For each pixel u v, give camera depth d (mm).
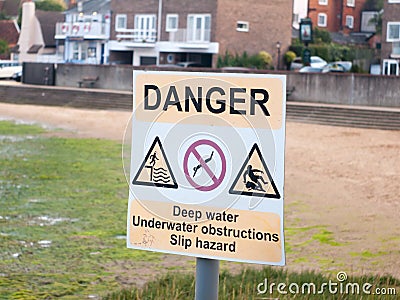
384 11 53281
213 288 3553
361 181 19531
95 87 53719
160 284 8648
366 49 63094
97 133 33531
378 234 12766
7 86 54094
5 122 38125
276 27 60844
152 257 10984
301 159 24234
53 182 18609
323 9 74688
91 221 13727
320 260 10633
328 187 18469
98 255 11078
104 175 20016
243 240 3449
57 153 25250
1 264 10453
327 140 29844
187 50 58844
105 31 66875
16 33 92688
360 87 40031
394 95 39000
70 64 55344
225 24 57781
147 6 61781
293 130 33656
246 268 9289
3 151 25547
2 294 8875
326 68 52625
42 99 51094
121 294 8367
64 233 12617
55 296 8828
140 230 3633
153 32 61406
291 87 42406
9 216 14094
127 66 51969
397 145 27984
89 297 8789
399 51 52875
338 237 12469
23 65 57625
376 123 35156
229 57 57812
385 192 17734
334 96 40938
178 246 3564
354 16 76562
